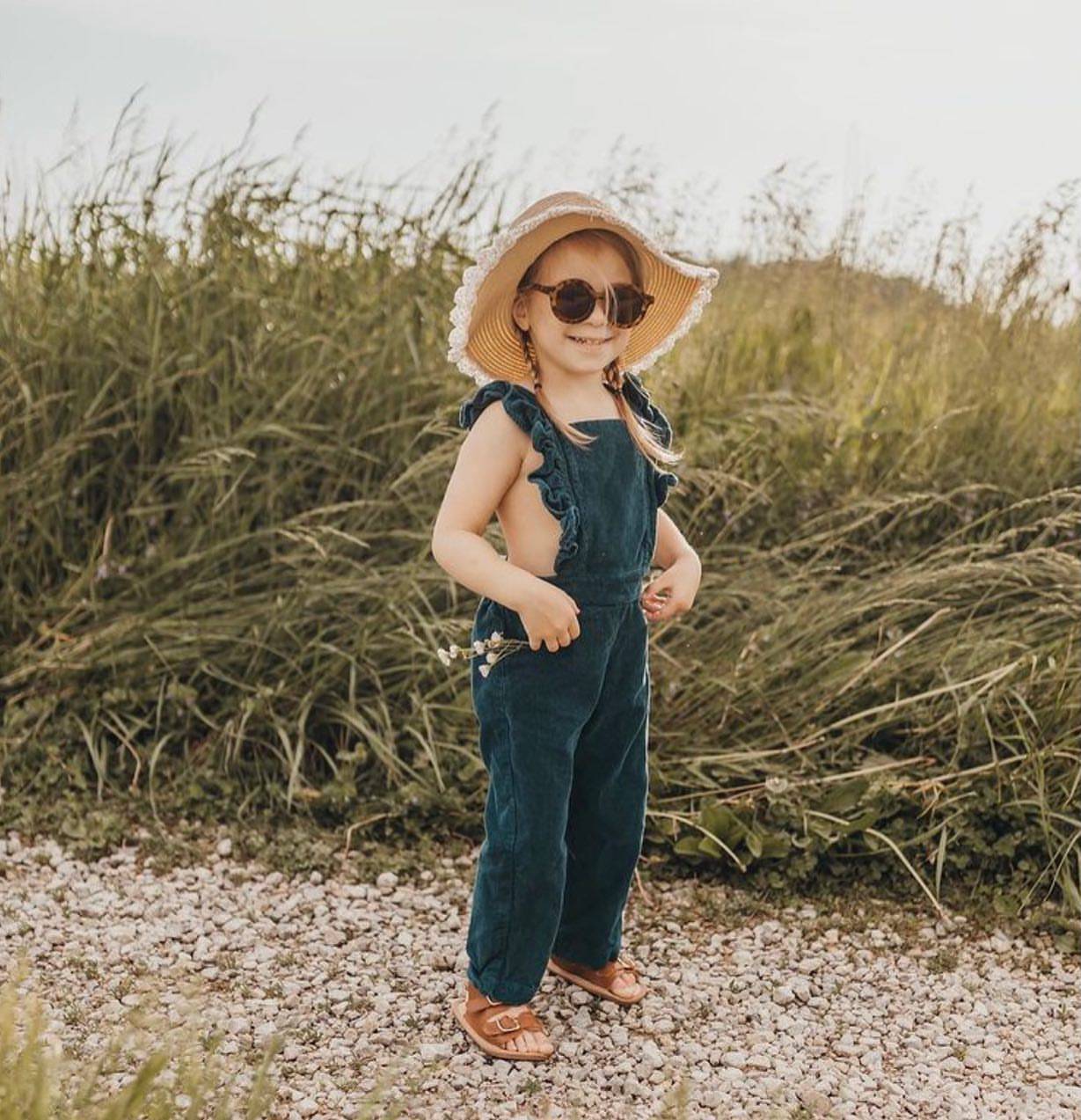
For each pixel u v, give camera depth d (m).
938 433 5.65
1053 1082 3.07
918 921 3.78
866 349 6.48
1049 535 5.25
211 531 4.80
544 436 2.88
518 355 3.09
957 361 6.16
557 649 2.91
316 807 4.18
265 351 5.12
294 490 4.97
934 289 6.62
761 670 4.42
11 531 4.71
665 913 3.79
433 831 4.12
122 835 4.02
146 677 4.50
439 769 4.22
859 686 4.41
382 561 4.86
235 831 4.08
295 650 4.57
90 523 4.87
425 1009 3.25
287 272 5.49
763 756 4.24
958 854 3.93
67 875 3.82
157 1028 3.03
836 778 4.14
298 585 4.63
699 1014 3.31
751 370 6.29
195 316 5.11
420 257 5.56
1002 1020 3.33
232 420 5.01
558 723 2.95
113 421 4.97
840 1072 3.09
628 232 2.93
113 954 3.43
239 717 4.39
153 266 5.25
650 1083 3.01
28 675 4.49
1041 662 4.41
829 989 3.44
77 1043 2.95
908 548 5.23
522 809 2.97
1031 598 4.88
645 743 3.17
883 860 3.96
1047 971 3.57
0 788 4.18
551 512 2.85
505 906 3.03
